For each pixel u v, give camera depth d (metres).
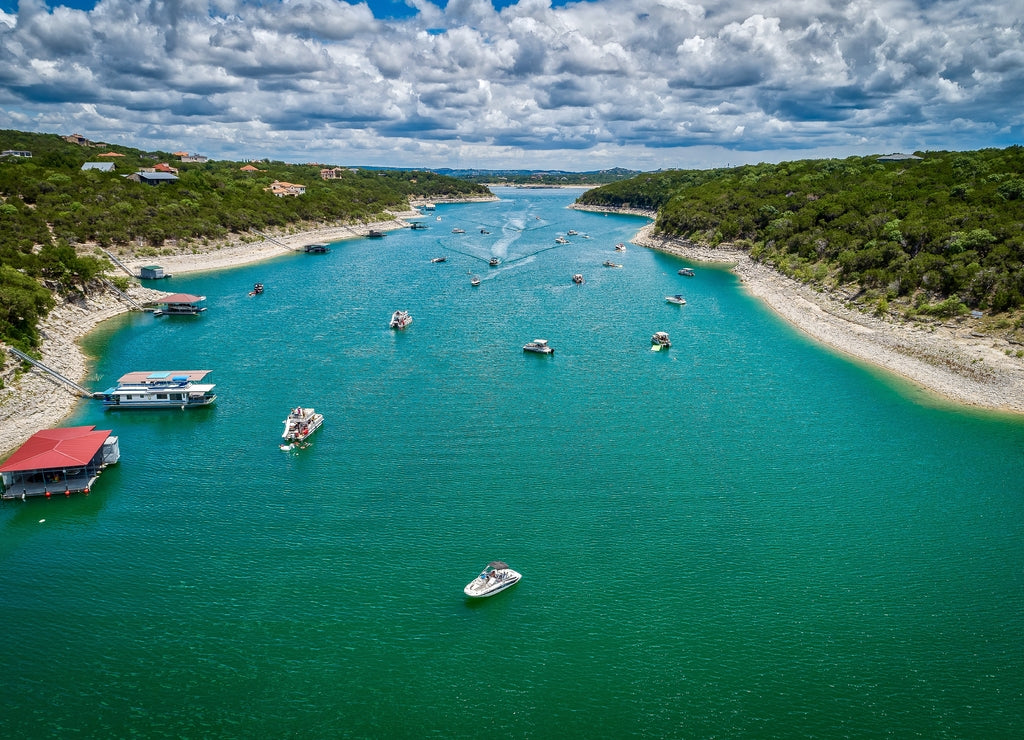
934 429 90.69
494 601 56.62
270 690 47.88
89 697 47.12
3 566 61.16
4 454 80.88
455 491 73.69
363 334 136.88
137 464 80.38
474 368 115.56
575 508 70.56
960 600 57.06
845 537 65.94
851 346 128.50
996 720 45.56
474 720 45.59
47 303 126.75
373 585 58.56
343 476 77.00
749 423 92.62
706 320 152.38
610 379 110.56
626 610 55.69
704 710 46.34
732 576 59.97
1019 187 170.50
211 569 60.62
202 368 114.31
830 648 51.75
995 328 116.50
